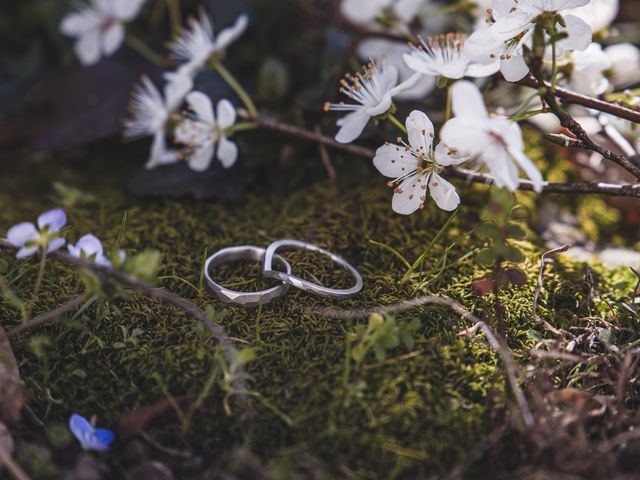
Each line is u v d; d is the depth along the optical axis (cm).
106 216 20
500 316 15
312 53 24
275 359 14
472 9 20
